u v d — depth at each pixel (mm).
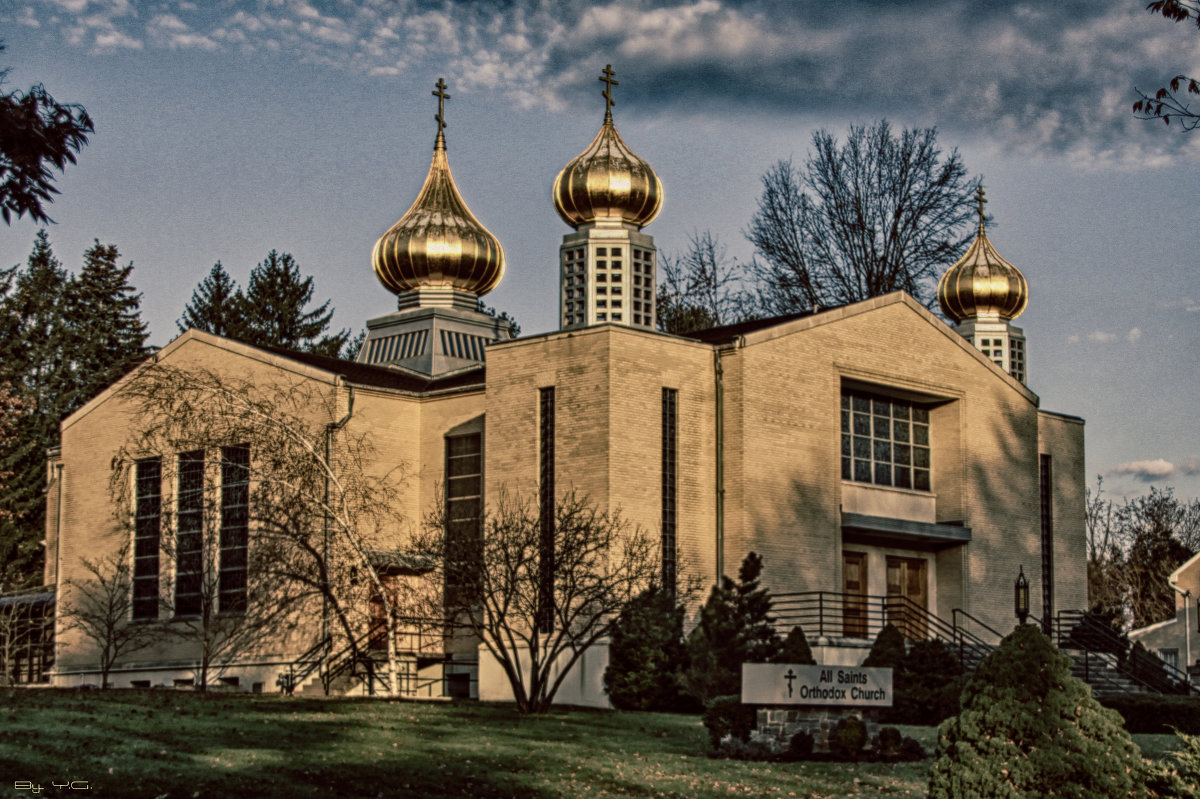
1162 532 70625
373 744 23172
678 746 25547
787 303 57500
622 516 34938
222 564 39281
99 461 43531
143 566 42031
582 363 35969
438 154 48594
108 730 22734
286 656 37531
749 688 24062
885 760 24516
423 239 46875
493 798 20016
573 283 39062
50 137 14391
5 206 14523
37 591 47812
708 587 36406
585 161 39531
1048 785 16547
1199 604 53188
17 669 46406
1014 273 50750
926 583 42531
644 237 39344
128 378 42344
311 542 36656
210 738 22688
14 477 61594
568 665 30891
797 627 29844
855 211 56125
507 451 37188
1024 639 17234
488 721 27547
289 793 18812
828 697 24688
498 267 47906
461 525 38844
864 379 40250
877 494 41156
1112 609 64062
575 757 23344
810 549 37906
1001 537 43344
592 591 31484
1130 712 30875
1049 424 47688
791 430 38031
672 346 36812
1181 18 18203
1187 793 16469
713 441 37250
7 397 59219
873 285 55375
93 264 71625
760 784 22016
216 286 77500
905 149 56125
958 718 17453
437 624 33469
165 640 40812
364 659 36344
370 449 38844
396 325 47156
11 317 67812
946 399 42938
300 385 38875
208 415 39062
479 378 41875
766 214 57812
